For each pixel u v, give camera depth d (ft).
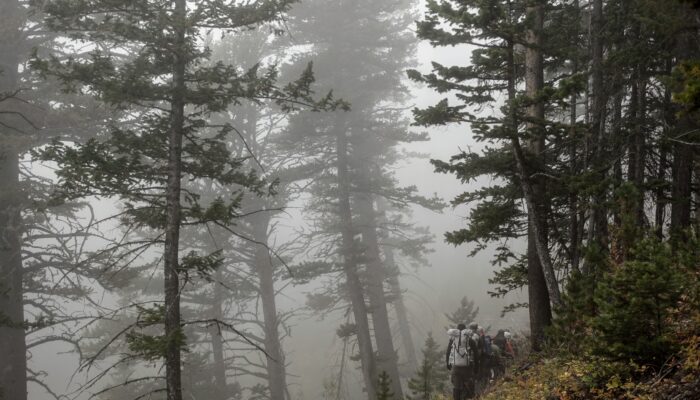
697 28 29.53
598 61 34.22
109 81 26.73
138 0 27.66
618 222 29.04
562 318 22.50
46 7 27.12
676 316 18.80
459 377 37.83
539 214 30.35
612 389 17.62
